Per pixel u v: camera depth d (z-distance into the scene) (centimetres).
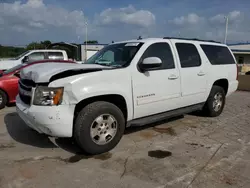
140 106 388
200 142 407
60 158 337
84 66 359
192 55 485
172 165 320
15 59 1234
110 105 350
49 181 276
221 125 509
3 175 287
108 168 310
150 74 395
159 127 487
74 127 330
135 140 411
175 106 452
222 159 340
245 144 400
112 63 401
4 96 663
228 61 584
